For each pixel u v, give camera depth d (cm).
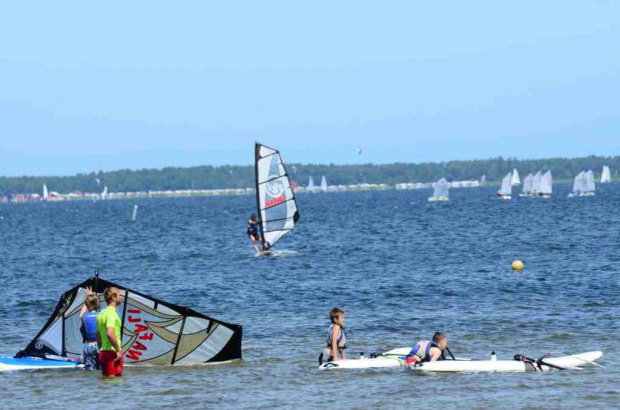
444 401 5431
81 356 6775
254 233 17150
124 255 18550
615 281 11144
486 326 8144
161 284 12688
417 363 6325
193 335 6688
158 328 6681
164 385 5994
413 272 13138
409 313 9112
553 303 9481
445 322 8456
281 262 15438
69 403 5519
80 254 19225
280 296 10819
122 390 5844
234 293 11275
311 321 8775
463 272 12900
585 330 7781
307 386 5916
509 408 5222
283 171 16750
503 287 10981
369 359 6544
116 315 6250
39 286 12706
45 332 6850
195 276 13638
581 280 11375
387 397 5562
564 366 6300
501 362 6338
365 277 12656
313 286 11712
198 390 5834
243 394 5706
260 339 7788
